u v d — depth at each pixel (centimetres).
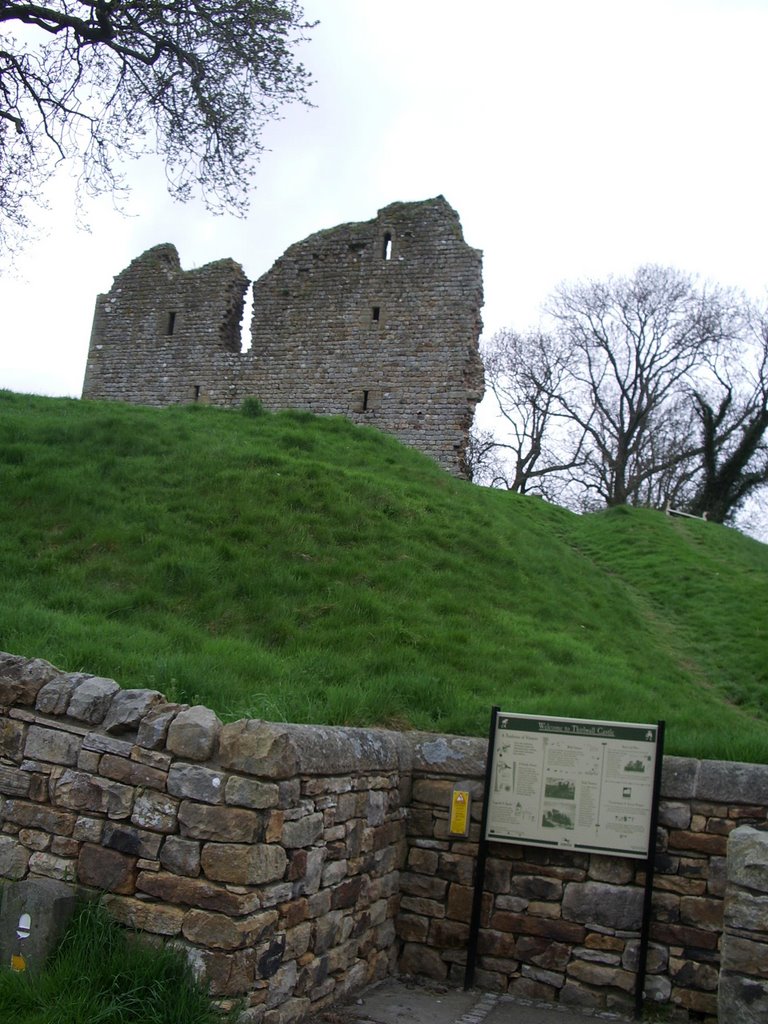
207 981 461
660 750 607
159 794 496
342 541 1348
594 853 612
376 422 3256
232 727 497
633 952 600
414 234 3303
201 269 3553
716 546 2667
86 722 529
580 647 1242
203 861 478
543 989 612
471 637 1118
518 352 5228
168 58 1797
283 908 505
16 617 831
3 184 1725
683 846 604
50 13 1664
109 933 479
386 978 628
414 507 1560
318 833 537
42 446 1541
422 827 659
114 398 3597
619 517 2842
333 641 1029
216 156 1888
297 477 1510
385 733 648
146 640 866
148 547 1208
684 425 5066
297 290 3409
